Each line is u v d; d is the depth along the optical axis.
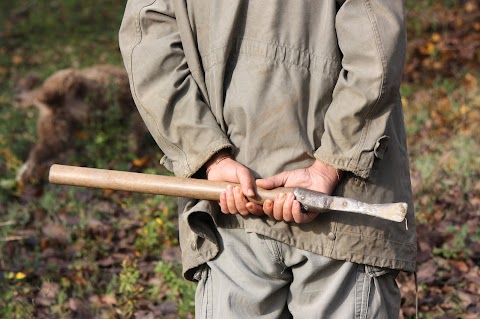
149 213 6.03
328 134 2.95
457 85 8.56
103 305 4.93
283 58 2.97
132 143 7.42
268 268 3.05
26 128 8.04
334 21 2.98
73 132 7.36
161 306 4.85
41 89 7.32
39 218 6.25
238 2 3.00
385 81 2.85
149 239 5.67
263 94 2.97
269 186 2.93
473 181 6.34
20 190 6.77
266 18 2.98
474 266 5.23
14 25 12.08
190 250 3.18
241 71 3.01
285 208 2.88
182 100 3.10
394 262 3.07
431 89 8.45
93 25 11.92
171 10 3.17
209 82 3.08
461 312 4.77
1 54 10.88
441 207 5.91
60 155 7.24
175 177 3.05
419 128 7.44
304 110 3.00
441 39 9.73
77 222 6.05
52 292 5.08
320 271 3.04
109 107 7.46
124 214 6.20
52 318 4.86
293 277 3.13
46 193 6.58
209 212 3.04
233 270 3.07
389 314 3.13
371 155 2.92
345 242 3.00
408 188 3.17
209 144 3.02
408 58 9.36
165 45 3.13
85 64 10.34
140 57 3.13
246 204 2.94
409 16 10.47
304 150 2.98
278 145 2.99
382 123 2.92
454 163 6.57
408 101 8.15
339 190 3.03
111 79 7.45
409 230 3.15
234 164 3.01
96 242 5.78
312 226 3.01
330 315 3.04
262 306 3.08
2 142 7.70
